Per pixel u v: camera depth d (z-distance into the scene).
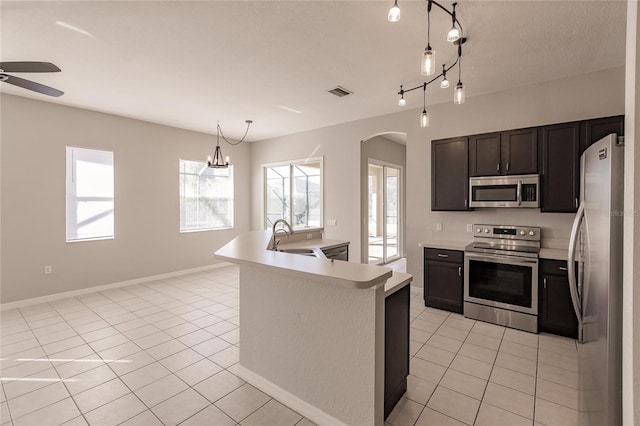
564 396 2.20
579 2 2.19
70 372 2.53
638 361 0.87
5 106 3.97
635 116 0.85
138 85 3.70
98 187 4.86
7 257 4.01
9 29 2.50
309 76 3.46
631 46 0.90
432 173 4.20
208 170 6.38
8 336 3.20
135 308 4.03
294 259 2.04
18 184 4.09
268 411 2.06
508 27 2.51
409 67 3.23
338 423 1.87
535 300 3.23
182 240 5.88
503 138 3.64
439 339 3.11
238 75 3.42
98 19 2.38
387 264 6.68
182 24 2.45
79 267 4.62
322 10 2.28
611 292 1.26
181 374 2.50
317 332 1.94
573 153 3.23
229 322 3.57
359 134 5.25
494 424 1.93
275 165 6.61
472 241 4.14
